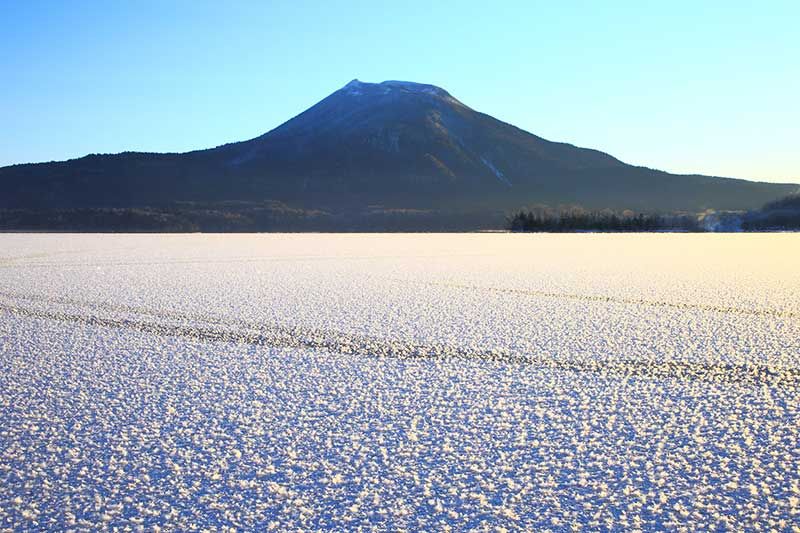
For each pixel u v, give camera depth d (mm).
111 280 14367
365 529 3498
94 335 8297
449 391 5895
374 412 5316
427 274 16188
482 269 17672
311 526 3531
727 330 8555
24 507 3760
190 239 40500
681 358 7043
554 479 4078
